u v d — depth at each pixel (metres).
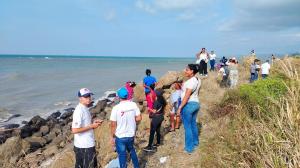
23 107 23.42
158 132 8.87
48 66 84.50
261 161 5.25
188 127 7.73
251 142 6.06
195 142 7.95
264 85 7.86
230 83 16.25
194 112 7.74
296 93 6.50
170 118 10.76
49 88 33.59
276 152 5.29
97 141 9.70
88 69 73.12
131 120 6.86
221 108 9.77
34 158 11.49
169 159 7.71
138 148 8.98
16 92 30.33
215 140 7.51
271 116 6.60
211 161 6.54
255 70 19.00
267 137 5.79
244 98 8.27
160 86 16.67
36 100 26.22
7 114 21.09
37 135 17.38
